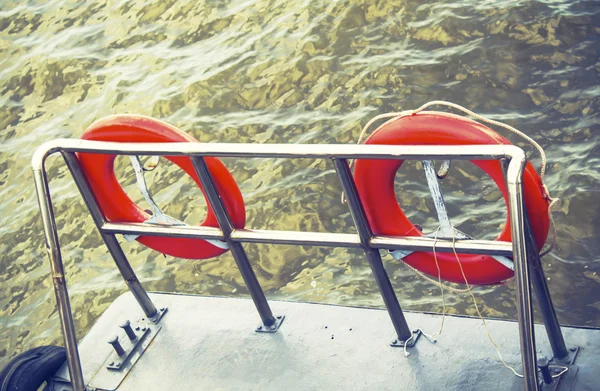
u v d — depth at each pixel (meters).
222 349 3.24
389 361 2.98
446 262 2.81
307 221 6.89
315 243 2.85
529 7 8.48
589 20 8.17
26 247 7.75
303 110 8.16
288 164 7.49
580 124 7.14
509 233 2.68
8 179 8.70
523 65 7.92
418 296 6.08
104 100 9.34
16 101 9.87
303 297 6.25
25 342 6.68
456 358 2.90
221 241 3.12
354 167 2.87
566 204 6.37
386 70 8.30
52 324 6.81
